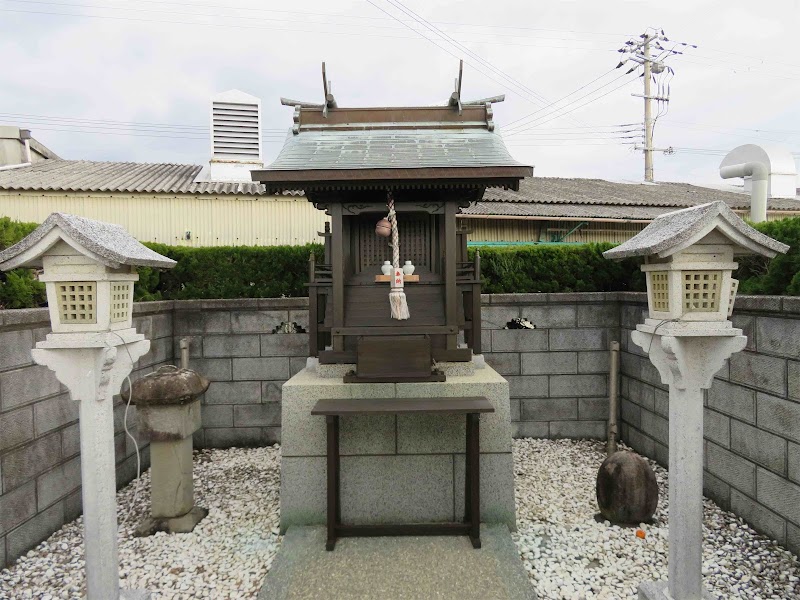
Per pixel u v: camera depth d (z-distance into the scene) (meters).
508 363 6.11
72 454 4.13
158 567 3.46
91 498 2.65
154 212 9.43
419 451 3.88
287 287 6.27
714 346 2.62
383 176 3.79
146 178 10.79
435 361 4.14
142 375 5.27
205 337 6.02
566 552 3.54
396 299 3.92
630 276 6.20
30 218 8.98
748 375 3.80
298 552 3.47
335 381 4.05
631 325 5.76
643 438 5.50
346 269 4.60
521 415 6.12
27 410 3.62
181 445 4.06
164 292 6.16
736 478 3.94
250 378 6.01
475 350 4.43
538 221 10.60
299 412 3.93
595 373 6.10
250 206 9.72
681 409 2.68
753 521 3.76
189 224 9.55
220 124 11.12
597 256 6.29
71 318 2.63
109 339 2.60
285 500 3.91
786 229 3.89
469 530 3.67
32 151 12.27
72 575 3.33
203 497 4.64
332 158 4.04
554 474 5.02
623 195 12.71
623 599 3.01
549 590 3.11
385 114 4.61
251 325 6.01
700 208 2.59
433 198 4.20
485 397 3.90
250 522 4.12
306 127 4.55
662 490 4.62
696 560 2.68
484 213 9.97
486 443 3.90
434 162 3.92
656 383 5.24
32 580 3.29
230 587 3.22
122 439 4.93
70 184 9.38
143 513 4.36
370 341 3.93
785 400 3.45
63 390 4.02
